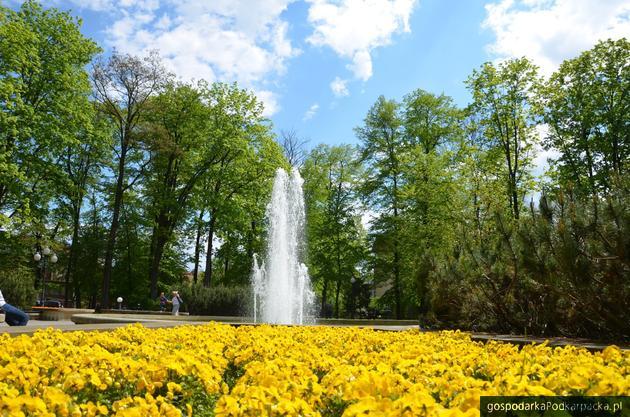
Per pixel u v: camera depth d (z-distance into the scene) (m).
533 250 7.64
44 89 22.36
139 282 33.25
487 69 23.48
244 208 29.30
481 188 21.08
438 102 29.64
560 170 22.50
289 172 30.08
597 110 22.19
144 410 2.60
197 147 28.95
